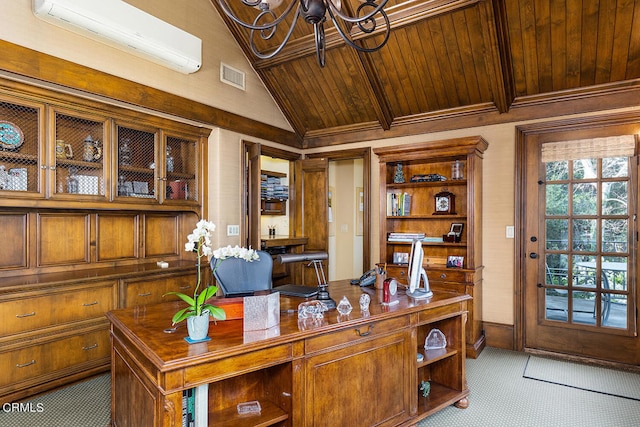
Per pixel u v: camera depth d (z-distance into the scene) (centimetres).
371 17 178
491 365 334
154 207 349
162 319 196
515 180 374
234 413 178
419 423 237
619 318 332
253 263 282
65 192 293
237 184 419
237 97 421
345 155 491
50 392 273
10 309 252
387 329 211
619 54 313
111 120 316
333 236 632
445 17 334
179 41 336
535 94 365
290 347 172
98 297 299
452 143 366
